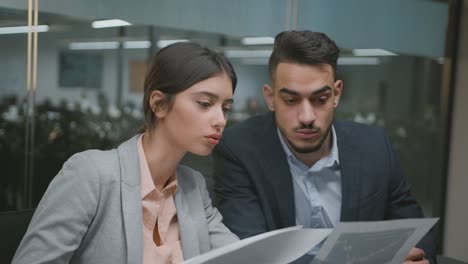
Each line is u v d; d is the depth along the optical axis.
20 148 2.48
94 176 1.04
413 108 4.11
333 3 3.52
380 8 3.77
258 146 1.49
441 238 4.34
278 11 3.28
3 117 2.41
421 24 4.04
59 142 2.60
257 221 1.41
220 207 1.46
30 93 2.48
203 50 1.07
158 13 2.83
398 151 4.07
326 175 1.49
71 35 2.57
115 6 2.69
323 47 1.24
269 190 1.45
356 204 1.47
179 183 1.23
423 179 4.26
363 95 3.79
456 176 4.31
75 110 2.63
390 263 1.15
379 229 1.04
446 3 4.16
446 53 4.23
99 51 2.67
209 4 3.02
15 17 2.39
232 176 1.47
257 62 3.22
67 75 2.58
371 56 3.78
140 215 1.08
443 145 4.32
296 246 1.00
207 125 1.04
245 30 3.16
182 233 1.17
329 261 1.05
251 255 0.93
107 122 2.73
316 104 1.28
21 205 2.51
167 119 1.07
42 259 0.96
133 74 2.79
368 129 1.59
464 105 4.23
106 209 1.05
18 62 2.43
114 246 1.05
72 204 1.01
